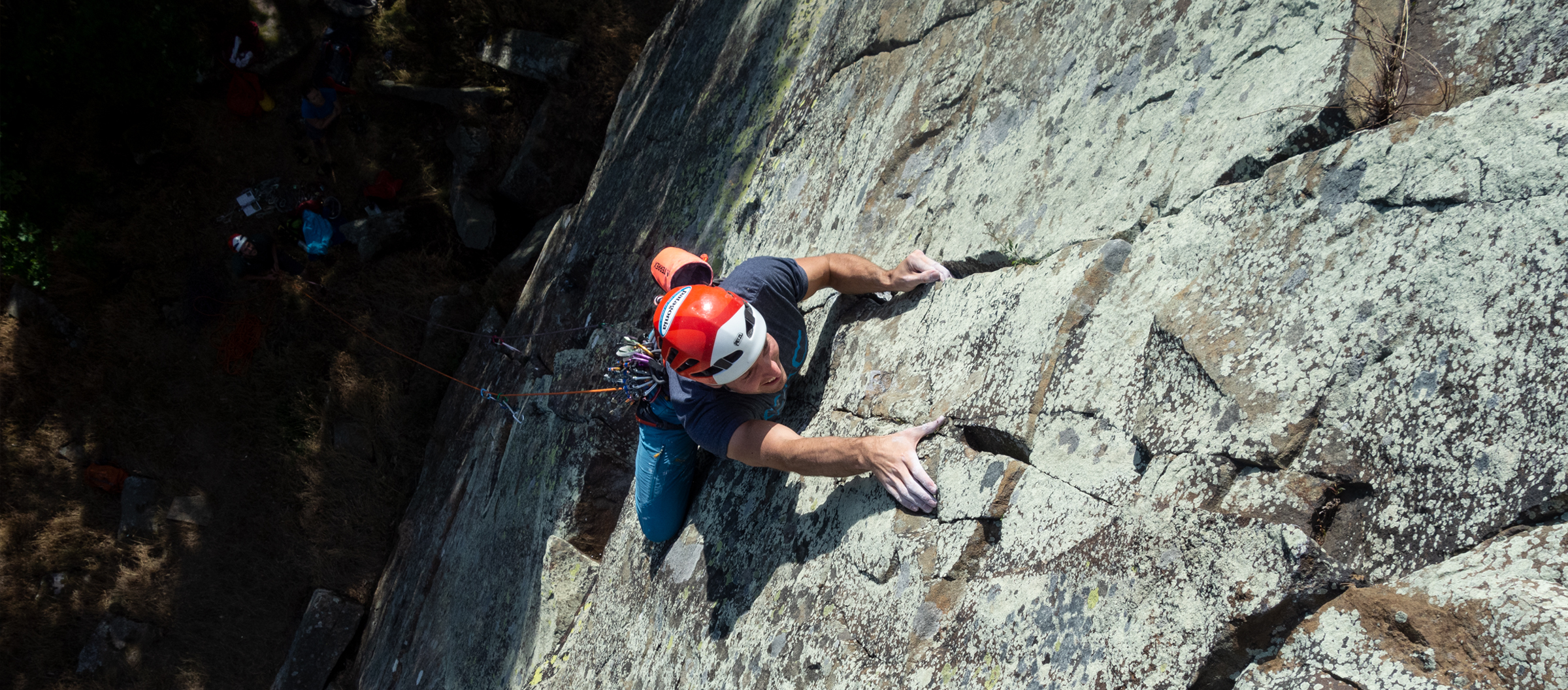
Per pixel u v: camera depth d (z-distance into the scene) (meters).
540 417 5.09
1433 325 1.40
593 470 4.27
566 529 4.26
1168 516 1.61
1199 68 2.02
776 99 4.29
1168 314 1.80
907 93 3.19
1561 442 1.22
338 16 8.29
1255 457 1.53
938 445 2.21
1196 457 1.62
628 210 5.41
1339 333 1.51
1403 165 1.52
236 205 8.30
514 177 7.55
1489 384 1.32
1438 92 1.59
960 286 2.47
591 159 7.73
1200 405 1.67
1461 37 1.60
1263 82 1.85
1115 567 1.66
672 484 3.08
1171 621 1.53
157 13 8.19
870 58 3.58
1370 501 1.41
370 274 7.93
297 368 7.86
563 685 3.59
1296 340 1.56
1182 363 1.73
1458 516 1.31
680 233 4.57
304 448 7.73
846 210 3.25
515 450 5.25
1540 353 1.27
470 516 5.63
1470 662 1.21
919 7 3.35
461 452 6.48
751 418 2.46
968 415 2.16
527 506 4.73
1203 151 1.91
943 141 2.88
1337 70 1.69
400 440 7.54
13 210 8.05
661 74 6.17
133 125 8.37
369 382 7.70
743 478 2.98
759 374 2.27
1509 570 1.23
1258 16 1.91
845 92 3.66
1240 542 1.47
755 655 2.48
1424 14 1.68
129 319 8.20
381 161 8.20
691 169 4.81
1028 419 1.99
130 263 8.29
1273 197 1.71
